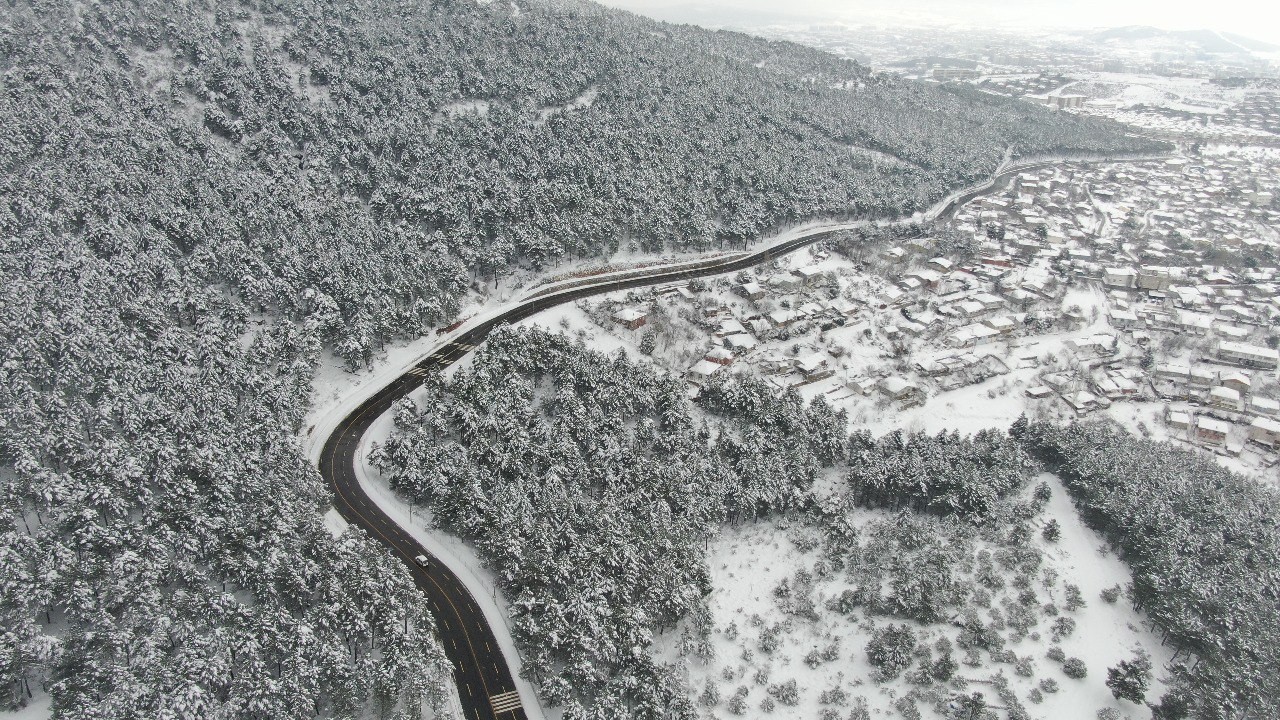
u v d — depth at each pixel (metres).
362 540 97.62
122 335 124.31
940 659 93.69
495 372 137.38
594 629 86.62
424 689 77.88
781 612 103.06
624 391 134.88
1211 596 99.25
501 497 105.62
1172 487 122.31
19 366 111.50
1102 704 90.81
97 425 106.06
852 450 133.12
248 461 105.69
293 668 76.75
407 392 141.25
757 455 123.56
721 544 115.31
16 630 75.31
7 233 141.00
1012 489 127.75
